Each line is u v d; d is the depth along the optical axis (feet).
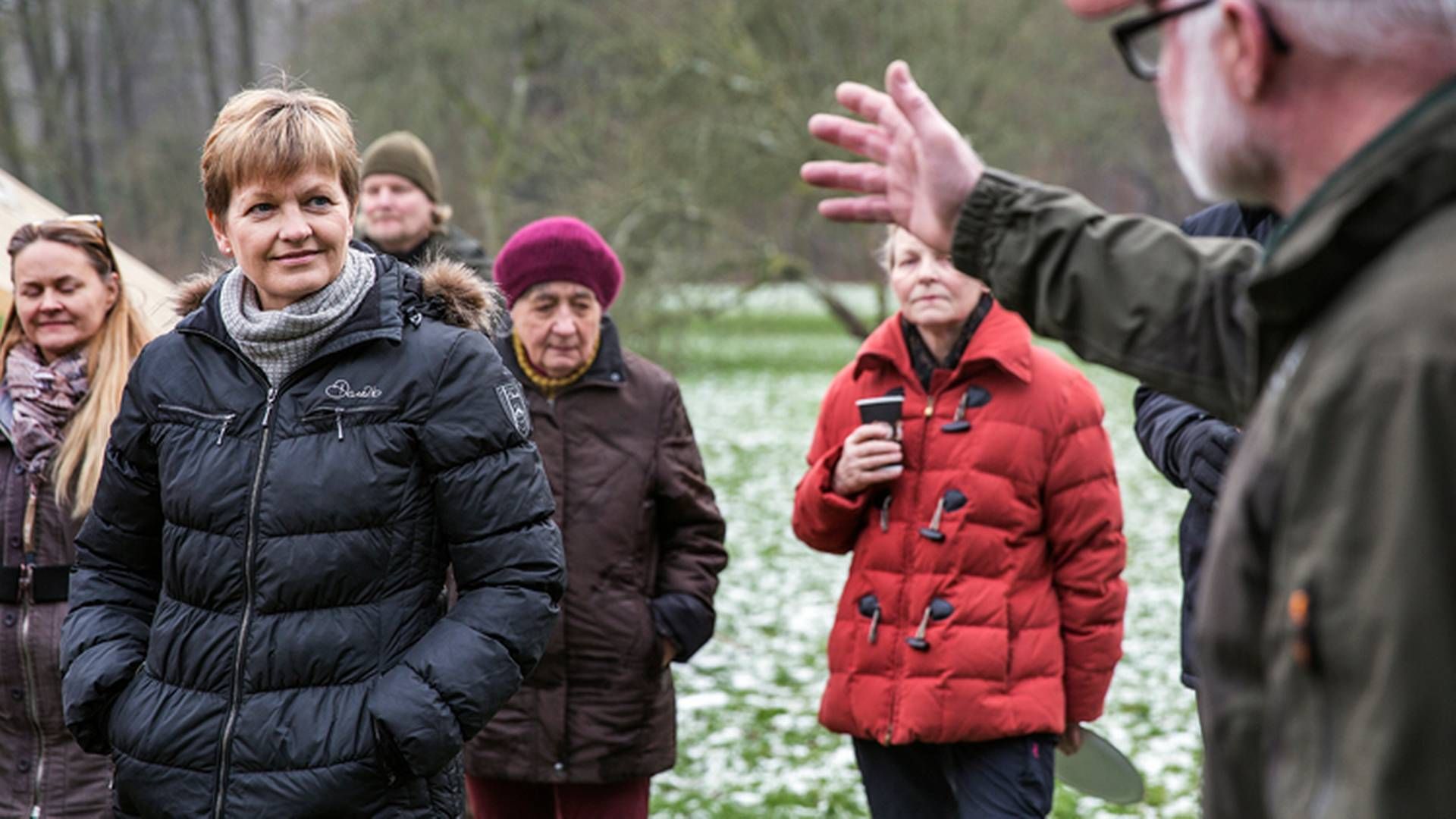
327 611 8.71
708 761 20.01
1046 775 11.93
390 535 8.84
